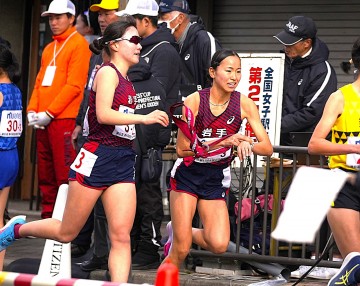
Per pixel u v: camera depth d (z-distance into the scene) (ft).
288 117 47.98
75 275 44.62
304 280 44.21
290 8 67.51
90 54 55.52
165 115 33.09
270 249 44.68
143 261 45.68
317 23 66.80
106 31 34.32
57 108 54.29
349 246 33.14
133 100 34.30
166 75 44.80
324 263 42.57
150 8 44.91
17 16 78.38
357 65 33.14
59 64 55.26
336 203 33.06
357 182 23.65
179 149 35.19
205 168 35.50
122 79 33.96
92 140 34.06
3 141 41.65
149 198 45.29
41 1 78.23
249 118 35.55
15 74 42.55
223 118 35.17
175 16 49.11
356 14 65.77
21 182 79.00
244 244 45.52
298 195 13.79
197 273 46.03
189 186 35.60
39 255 51.29
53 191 56.03
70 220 34.68
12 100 41.96
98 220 43.75
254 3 68.44
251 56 49.16
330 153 32.68
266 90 48.83
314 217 13.55
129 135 34.12
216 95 35.12
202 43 49.06
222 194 36.11
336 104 33.19
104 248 44.19
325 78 47.57
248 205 45.06
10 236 37.22
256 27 68.54
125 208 33.99
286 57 49.65
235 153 43.75
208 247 36.09
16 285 20.29
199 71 49.34
